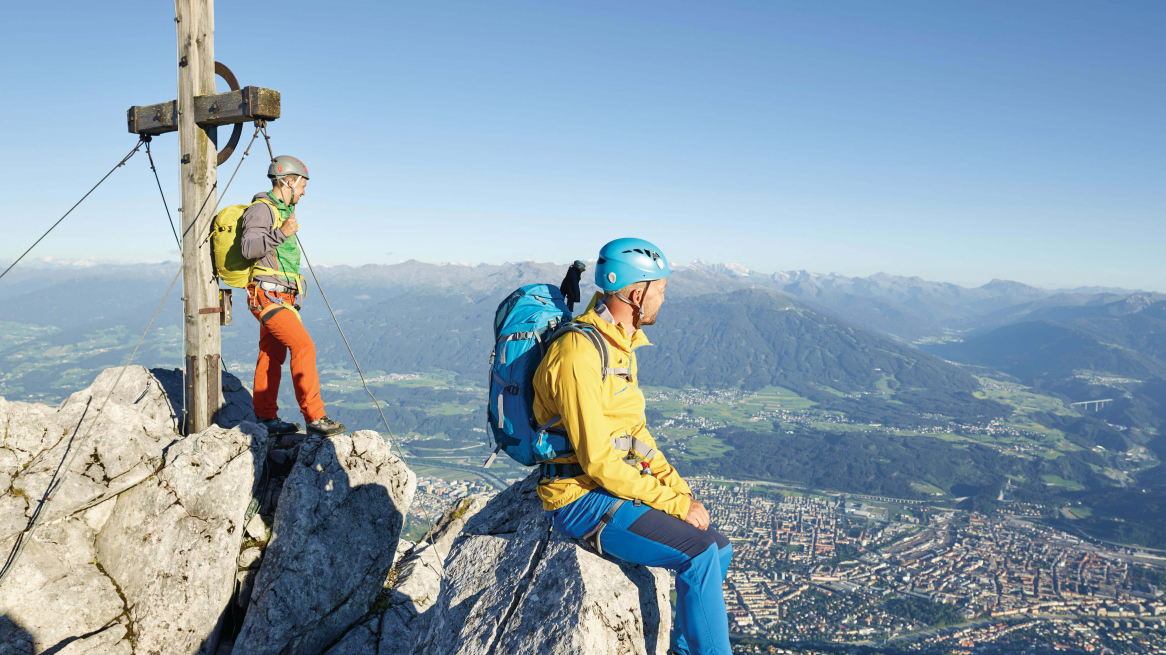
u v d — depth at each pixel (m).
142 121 6.77
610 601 3.15
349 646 6.20
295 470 6.26
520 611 3.24
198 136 6.58
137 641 5.40
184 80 6.56
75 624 5.21
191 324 6.70
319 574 6.10
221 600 5.68
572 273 3.99
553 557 3.44
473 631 3.29
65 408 6.17
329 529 6.28
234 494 5.90
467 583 3.67
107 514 5.82
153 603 5.48
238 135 6.93
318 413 6.72
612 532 3.19
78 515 5.67
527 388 3.36
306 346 6.61
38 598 5.15
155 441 6.32
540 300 3.61
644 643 3.26
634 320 3.30
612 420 3.28
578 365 2.99
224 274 6.65
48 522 5.46
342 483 6.48
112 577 5.60
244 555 6.12
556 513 3.44
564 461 3.30
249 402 8.25
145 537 5.70
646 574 3.71
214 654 5.74
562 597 3.14
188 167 6.59
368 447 6.81
